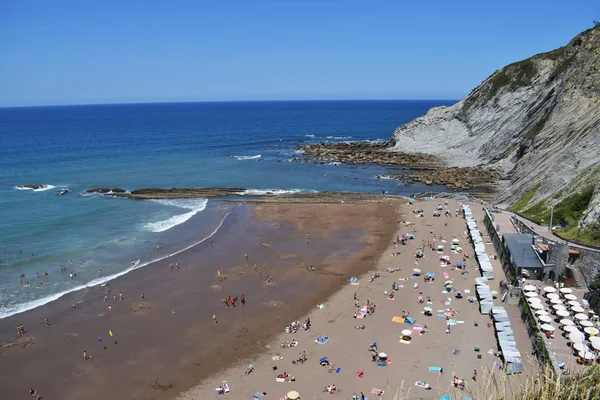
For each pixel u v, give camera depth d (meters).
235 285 53.44
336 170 122.44
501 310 43.47
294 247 65.62
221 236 70.19
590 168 63.81
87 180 108.81
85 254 61.75
